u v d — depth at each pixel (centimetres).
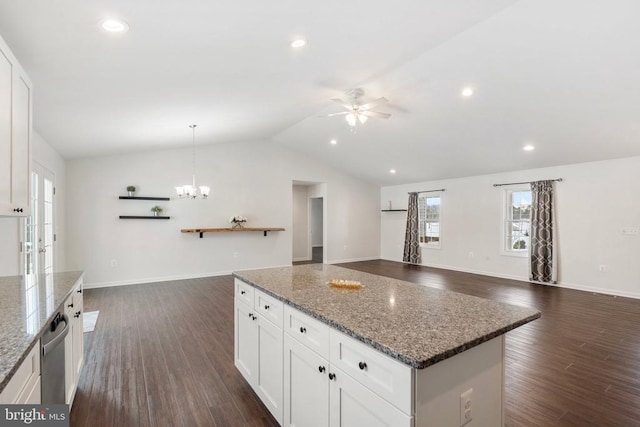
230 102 398
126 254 611
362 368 136
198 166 682
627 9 253
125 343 341
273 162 778
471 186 748
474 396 141
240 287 268
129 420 215
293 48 264
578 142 497
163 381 264
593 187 568
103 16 176
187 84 307
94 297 521
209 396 244
